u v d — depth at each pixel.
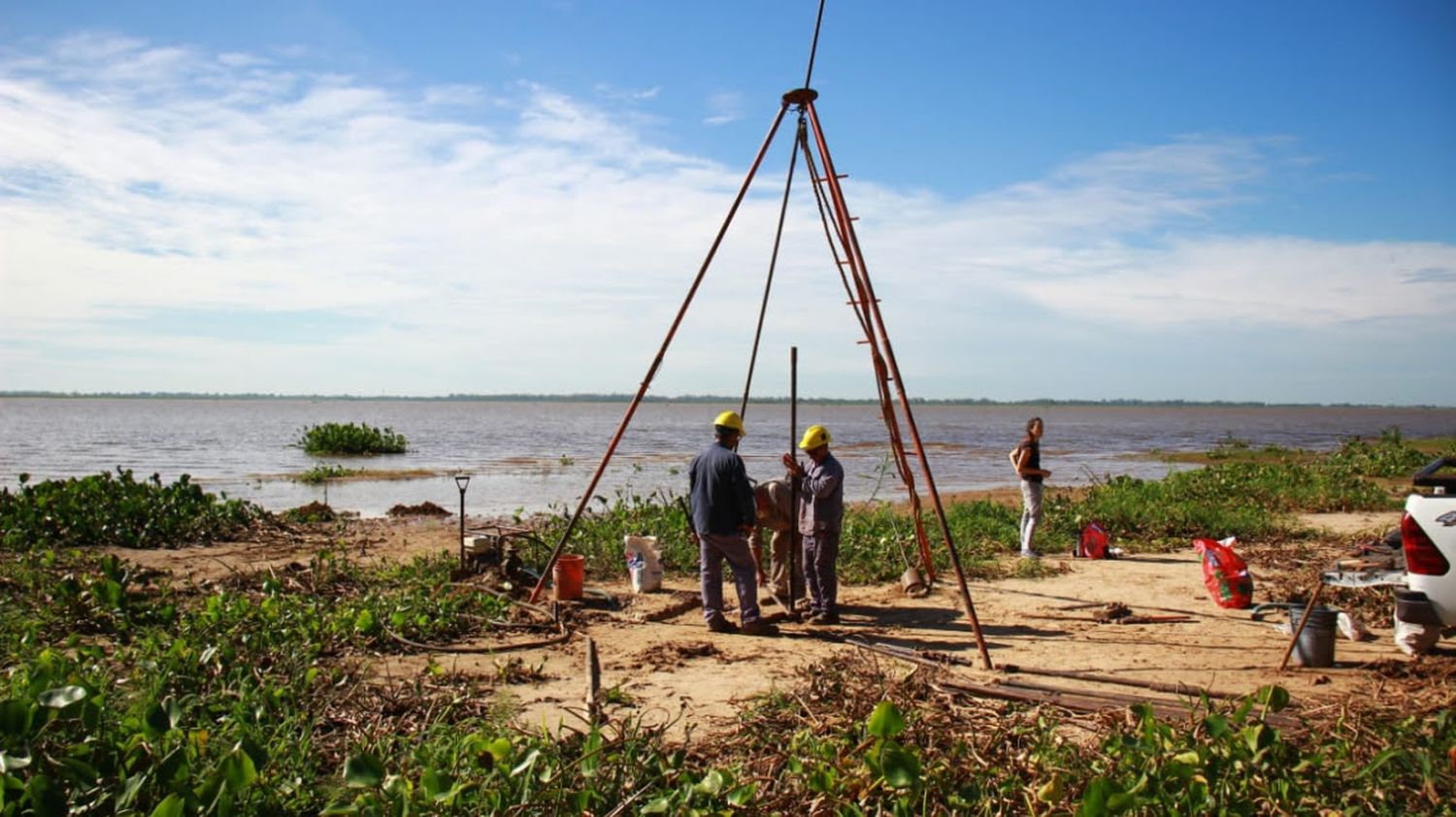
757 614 8.57
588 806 4.15
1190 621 9.13
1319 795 4.36
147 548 13.55
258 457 38.97
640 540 10.57
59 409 142.88
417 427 81.88
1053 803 4.24
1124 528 15.76
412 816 3.95
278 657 6.73
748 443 55.59
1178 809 4.10
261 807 4.07
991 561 12.73
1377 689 6.41
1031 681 6.86
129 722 4.53
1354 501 19.83
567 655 7.70
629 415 9.55
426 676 6.71
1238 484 21.50
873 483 29.05
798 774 4.62
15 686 5.13
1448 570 7.09
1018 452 13.35
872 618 9.35
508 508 21.61
